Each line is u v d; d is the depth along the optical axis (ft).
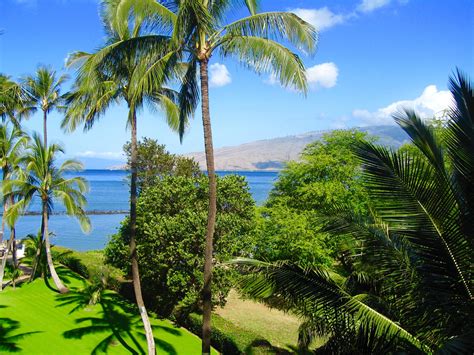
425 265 23.50
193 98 46.21
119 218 223.92
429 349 24.39
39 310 69.21
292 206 91.61
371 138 99.91
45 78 84.53
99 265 91.40
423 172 22.95
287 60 35.53
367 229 25.55
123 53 40.14
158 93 57.00
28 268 98.68
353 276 31.78
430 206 22.71
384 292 28.53
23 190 76.59
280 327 65.36
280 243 74.18
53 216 225.76
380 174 23.09
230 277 62.28
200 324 61.21
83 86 42.63
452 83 22.81
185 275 64.18
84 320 65.00
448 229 22.71
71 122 60.64
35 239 89.61
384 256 24.86
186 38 38.06
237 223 69.31
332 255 75.92
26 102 88.02
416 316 24.62
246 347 51.65
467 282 23.24
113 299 77.05
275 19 35.17
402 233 23.80
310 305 27.48
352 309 25.52
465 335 19.89
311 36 35.09
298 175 93.45
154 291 71.15
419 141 22.76
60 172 81.66
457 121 22.44
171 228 64.28
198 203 71.82
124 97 55.26
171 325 65.10
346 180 89.40
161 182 75.56
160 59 38.78
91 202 314.76
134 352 54.24
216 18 39.75
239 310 72.90
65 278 90.84
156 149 120.67
